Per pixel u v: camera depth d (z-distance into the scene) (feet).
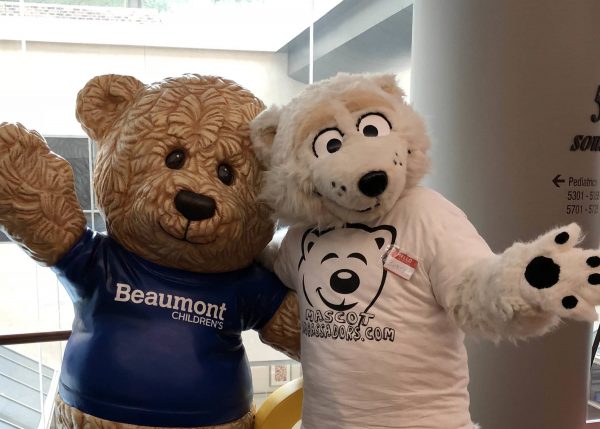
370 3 7.13
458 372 2.84
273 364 6.60
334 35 7.24
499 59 4.56
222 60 7.29
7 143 2.96
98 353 2.98
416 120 2.84
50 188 3.08
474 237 2.66
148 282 3.07
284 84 7.40
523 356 4.77
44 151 3.13
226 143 3.01
